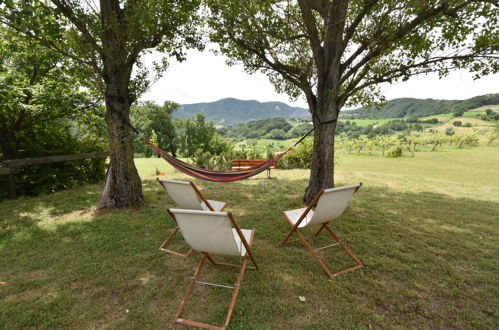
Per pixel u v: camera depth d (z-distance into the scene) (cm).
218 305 238
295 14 560
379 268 305
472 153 3459
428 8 435
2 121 718
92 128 941
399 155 3178
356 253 343
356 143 5028
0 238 398
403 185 844
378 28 482
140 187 556
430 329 210
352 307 235
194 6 564
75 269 300
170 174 1114
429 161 2408
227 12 534
